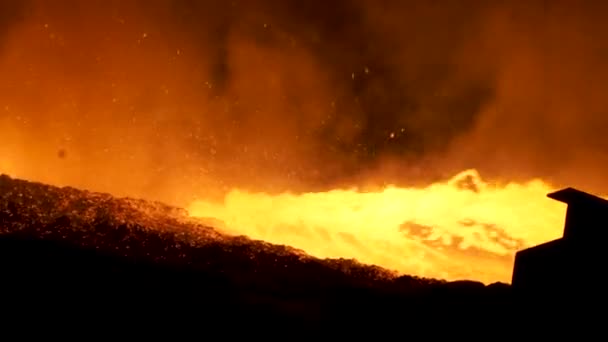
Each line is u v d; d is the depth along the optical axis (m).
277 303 7.18
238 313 6.82
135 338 6.23
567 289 6.37
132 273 7.56
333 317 6.91
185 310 6.80
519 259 6.70
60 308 6.62
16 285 7.00
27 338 6.07
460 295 7.27
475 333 6.55
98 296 6.93
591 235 6.42
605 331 6.14
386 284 8.33
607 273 6.23
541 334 6.39
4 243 8.03
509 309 6.67
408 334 6.61
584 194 6.54
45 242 8.20
